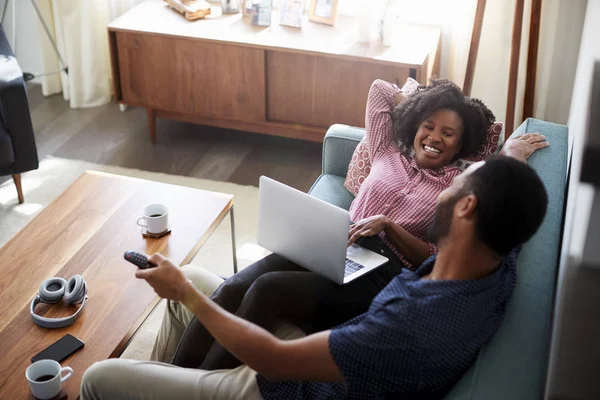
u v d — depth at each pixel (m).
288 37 3.26
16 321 1.93
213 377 1.62
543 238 1.67
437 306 1.34
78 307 1.97
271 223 1.97
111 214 2.37
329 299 1.85
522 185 1.33
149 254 2.19
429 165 2.20
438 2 3.35
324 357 1.36
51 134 3.72
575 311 0.81
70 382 1.76
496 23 3.23
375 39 3.23
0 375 1.77
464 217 1.37
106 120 3.88
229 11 3.50
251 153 3.59
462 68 3.39
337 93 3.24
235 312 1.90
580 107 1.96
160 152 3.59
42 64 4.01
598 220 0.77
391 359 1.35
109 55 3.69
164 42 3.35
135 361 1.67
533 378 1.30
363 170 2.42
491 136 2.22
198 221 2.35
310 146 3.66
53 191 3.25
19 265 2.14
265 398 1.55
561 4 3.11
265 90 3.34
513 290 1.51
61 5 3.76
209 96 3.44
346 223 1.76
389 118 2.37
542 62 3.25
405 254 2.01
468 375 1.35
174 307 2.01
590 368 0.72
